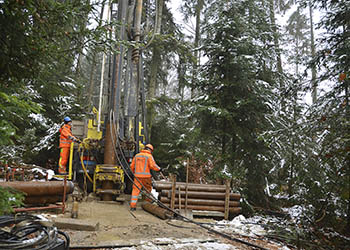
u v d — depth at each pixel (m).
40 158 12.66
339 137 5.28
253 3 10.03
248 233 5.87
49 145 12.00
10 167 7.05
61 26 3.16
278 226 6.25
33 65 2.86
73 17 3.04
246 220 7.31
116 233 4.89
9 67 2.63
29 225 2.59
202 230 5.76
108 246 4.09
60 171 8.96
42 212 5.95
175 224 6.02
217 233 5.41
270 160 9.20
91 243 4.17
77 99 12.72
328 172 6.02
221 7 9.89
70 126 9.20
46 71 3.46
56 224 4.89
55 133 11.75
